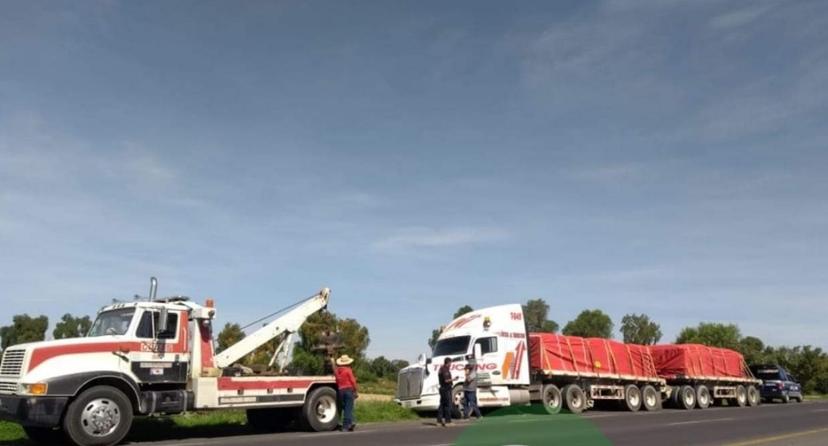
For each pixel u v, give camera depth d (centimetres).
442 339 2464
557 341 2666
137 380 1566
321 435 1691
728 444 1423
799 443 1449
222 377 1717
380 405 2380
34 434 1596
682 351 3155
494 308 2483
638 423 2011
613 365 2853
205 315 1720
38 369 1441
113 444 1462
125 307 1636
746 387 3444
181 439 1628
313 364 2230
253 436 1686
